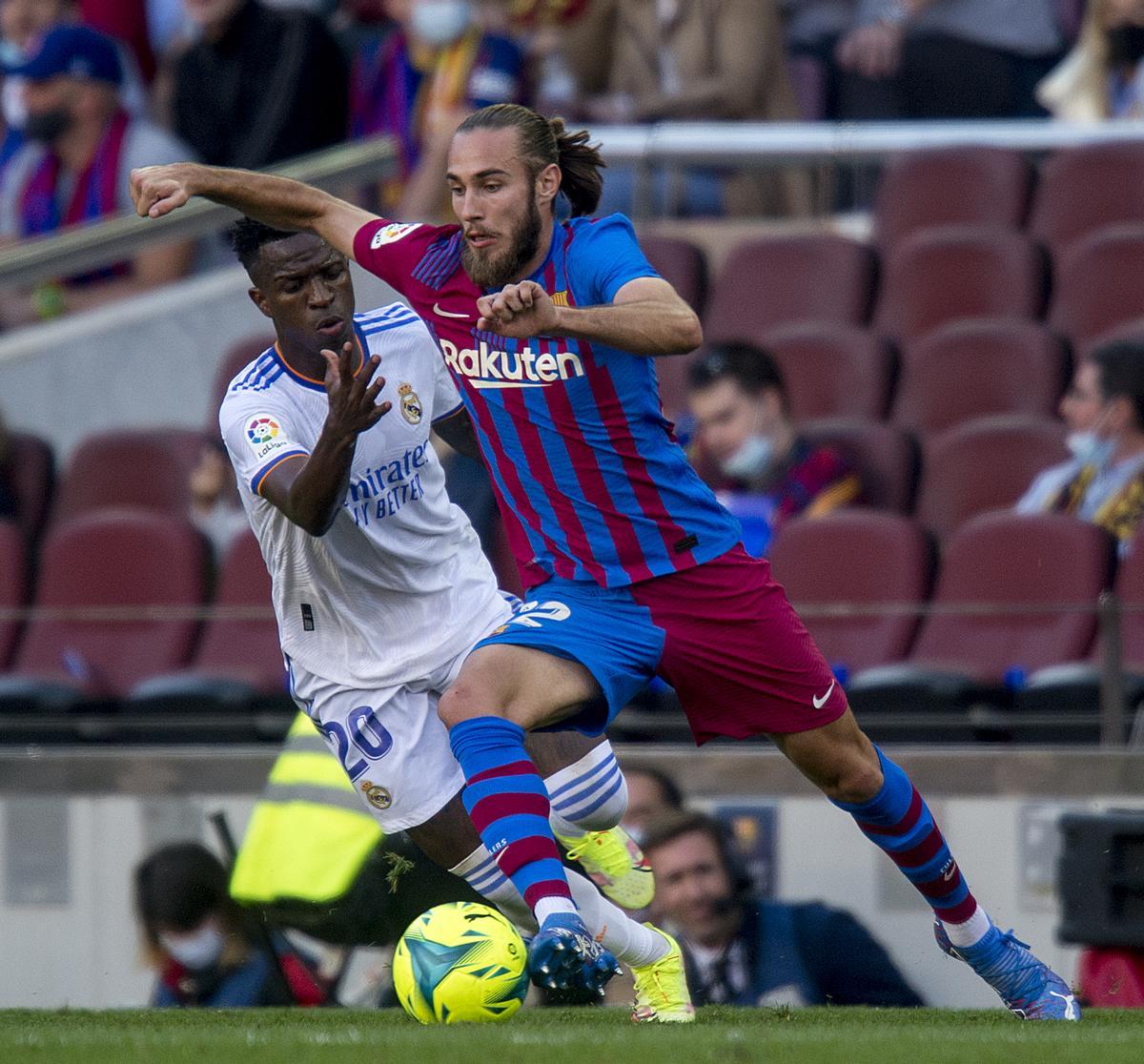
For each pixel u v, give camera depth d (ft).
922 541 80.28
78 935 71.82
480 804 41.22
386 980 66.39
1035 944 65.62
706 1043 37.78
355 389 41.09
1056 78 114.32
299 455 44.65
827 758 44.47
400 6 112.68
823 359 96.89
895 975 65.46
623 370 42.09
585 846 50.60
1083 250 97.86
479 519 81.05
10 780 72.74
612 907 48.08
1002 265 99.81
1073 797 66.08
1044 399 93.04
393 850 66.33
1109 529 79.10
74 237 110.01
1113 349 83.71
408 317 48.60
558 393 42.22
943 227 105.81
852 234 109.81
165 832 71.31
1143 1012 52.54
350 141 115.03
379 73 113.60
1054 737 69.36
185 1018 51.80
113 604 92.32
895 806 44.98
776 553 82.12
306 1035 40.37
